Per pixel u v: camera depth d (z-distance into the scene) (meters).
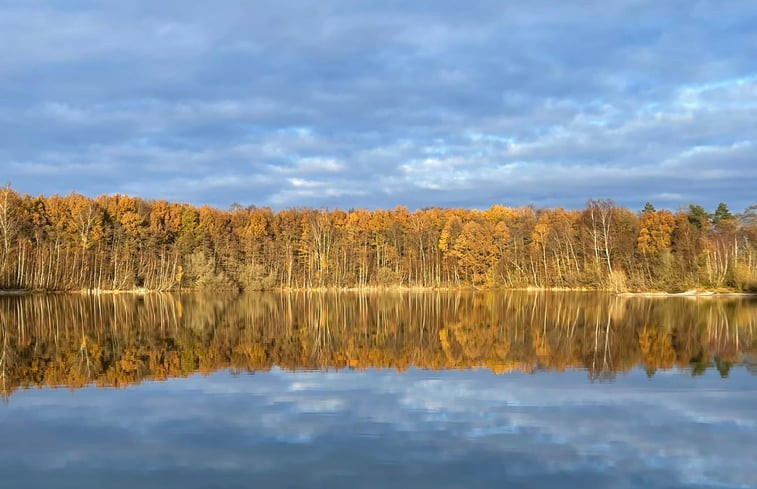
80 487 10.94
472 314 47.38
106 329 36.34
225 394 17.91
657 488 10.81
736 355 24.69
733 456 12.36
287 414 15.54
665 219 85.25
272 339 31.27
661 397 17.27
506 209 117.44
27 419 15.24
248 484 10.98
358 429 14.23
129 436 13.80
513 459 12.20
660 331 33.44
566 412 15.65
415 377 20.44
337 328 36.78
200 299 70.38
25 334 33.62
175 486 10.95
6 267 73.25
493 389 18.44
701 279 73.69
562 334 32.59
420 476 11.32
